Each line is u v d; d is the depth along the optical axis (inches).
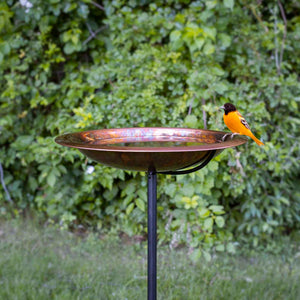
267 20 181.9
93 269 142.3
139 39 164.2
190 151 74.7
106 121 157.2
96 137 97.0
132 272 141.0
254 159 158.6
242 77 162.7
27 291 123.7
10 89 170.9
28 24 173.5
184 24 159.6
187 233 153.7
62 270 140.5
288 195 180.2
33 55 172.2
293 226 190.9
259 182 166.1
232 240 171.6
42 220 183.8
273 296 127.8
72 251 159.3
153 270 91.1
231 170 151.3
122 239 173.5
